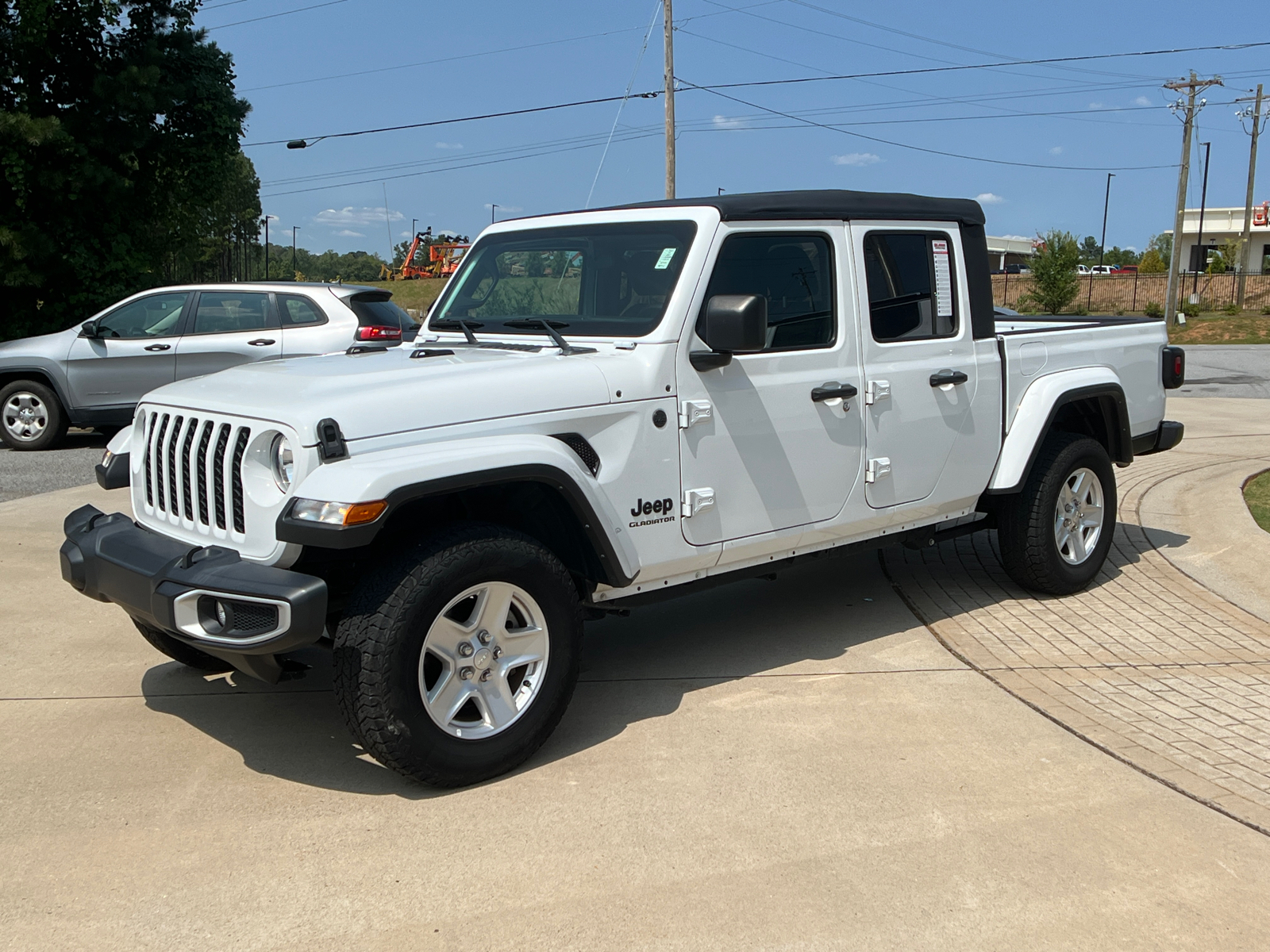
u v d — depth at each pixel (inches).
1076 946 106.7
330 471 129.3
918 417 191.5
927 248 195.6
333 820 133.9
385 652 130.8
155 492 156.3
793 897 115.3
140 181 703.7
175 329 433.4
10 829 131.7
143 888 118.5
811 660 189.9
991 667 185.2
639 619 217.2
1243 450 408.2
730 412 165.5
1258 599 223.6
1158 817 132.2
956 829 129.5
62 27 643.5
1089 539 229.3
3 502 325.4
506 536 142.3
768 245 170.9
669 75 1058.1
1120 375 237.6
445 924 111.2
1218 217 2977.4
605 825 131.6
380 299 453.1
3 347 437.1
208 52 705.0
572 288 174.4
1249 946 106.5
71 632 207.8
